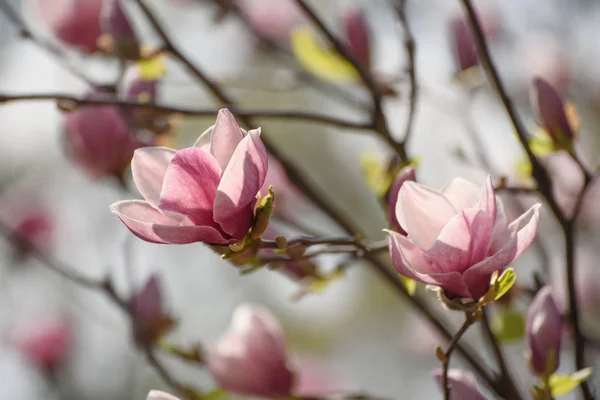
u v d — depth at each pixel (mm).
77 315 3537
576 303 2299
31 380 3443
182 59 2416
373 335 4426
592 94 2934
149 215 2104
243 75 2531
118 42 2406
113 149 2471
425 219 2111
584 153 3143
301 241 2180
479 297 2107
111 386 3600
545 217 2650
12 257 3426
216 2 2641
